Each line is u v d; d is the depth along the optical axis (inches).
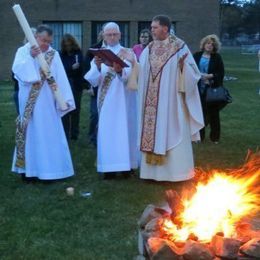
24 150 286.2
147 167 286.2
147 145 280.8
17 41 1028.5
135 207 247.8
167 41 278.4
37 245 202.7
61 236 212.4
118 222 228.2
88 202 254.5
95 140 383.6
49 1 1029.8
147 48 283.3
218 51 387.2
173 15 1067.9
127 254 195.2
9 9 1024.2
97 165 297.4
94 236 212.2
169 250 147.9
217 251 149.1
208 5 1077.1
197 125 282.4
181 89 276.2
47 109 282.7
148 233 163.0
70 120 402.3
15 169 290.7
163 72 276.2
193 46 1082.1
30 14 1027.9
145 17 1055.0
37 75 279.4
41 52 277.9
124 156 289.9
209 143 397.1
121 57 284.8
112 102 287.6
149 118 279.6
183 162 280.8
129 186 281.0
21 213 239.5
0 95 740.0
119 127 288.8
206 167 319.3
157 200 257.6
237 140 412.5
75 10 1035.9
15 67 278.8
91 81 288.8
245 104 662.5
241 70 1305.4
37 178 290.8
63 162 289.1
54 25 1040.2
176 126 279.4
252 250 147.9
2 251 197.9
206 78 383.2
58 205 250.5
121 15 1047.0
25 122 283.1
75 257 192.2
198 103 280.7
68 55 393.1
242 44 3233.3
